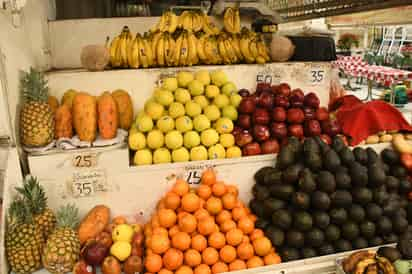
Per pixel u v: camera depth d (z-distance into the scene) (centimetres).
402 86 851
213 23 315
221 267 182
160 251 180
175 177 211
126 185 207
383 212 199
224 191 204
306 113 230
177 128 214
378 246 195
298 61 270
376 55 1141
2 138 183
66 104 212
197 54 243
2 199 176
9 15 191
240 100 230
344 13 308
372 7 267
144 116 214
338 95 316
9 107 184
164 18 258
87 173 202
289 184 199
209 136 215
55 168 198
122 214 212
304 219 188
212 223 187
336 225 194
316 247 192
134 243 189
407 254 177
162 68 235
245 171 221
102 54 223
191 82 227
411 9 379
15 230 176
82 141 202
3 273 171
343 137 237
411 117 704
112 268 175
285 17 439
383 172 202
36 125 192
